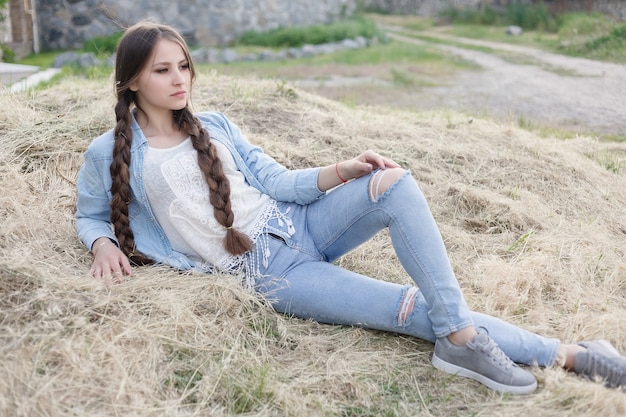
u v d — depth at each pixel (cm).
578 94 918
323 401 207
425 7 2411
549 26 1809
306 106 458
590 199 378
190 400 202
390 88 958
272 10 1590
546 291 280
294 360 228
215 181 240
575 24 1609
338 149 396
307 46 1458
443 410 206
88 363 201
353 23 1655
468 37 1756
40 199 305
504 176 390
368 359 228
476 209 351
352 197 235
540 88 970
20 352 200
